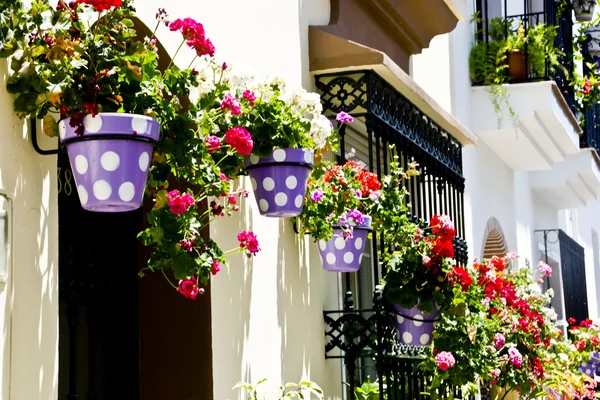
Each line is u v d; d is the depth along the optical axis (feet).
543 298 31.81
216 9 17.89
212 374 16.49
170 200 13.47
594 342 39.06
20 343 12.23
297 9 21.48
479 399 34.22
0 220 11.93
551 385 32.76
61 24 12.09
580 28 53.21
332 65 21.65
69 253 15.21
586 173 51.67
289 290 19.98
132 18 15.48
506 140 39.60
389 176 22.02
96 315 15.78
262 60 19.56
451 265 22.26
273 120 16.63
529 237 48.47
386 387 23.99
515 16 40.37
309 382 18.29
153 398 16.60
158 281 16.71
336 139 19.20
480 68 38.55
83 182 12.44
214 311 16.74
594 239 77.61
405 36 28.86
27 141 12.59
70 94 11.94
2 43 11.59
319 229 19.34
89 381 15.51
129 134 12.33
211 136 14.89
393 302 22.12
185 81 13.80
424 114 26.05
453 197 29.27
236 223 17.84
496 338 25.96
